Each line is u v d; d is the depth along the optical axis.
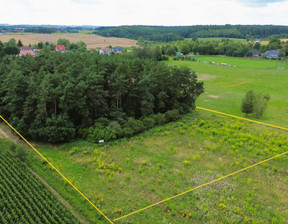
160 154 40.62
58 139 42.72
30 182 31.69
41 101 42.88
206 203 29.81
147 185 32.66
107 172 34.72
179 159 39.25
